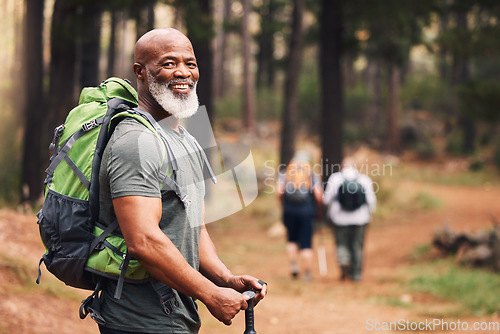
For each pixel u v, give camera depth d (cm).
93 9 1420
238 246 1462
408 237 1535
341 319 739
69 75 1438
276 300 844
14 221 782
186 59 258
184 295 259
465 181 3092
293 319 731
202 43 1736
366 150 3750
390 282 1029
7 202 1505
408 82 4912
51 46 1446
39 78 1598
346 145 4247
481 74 4681
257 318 722
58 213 249
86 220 247
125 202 231
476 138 4453
